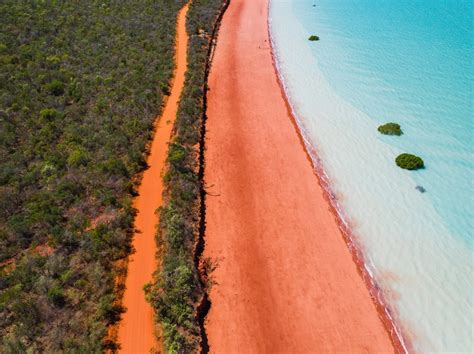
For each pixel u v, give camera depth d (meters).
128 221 25.33
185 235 24.89
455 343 21.30
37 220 24.50
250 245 26.09
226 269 24.42
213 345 20.45
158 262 23.12
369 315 22.23
